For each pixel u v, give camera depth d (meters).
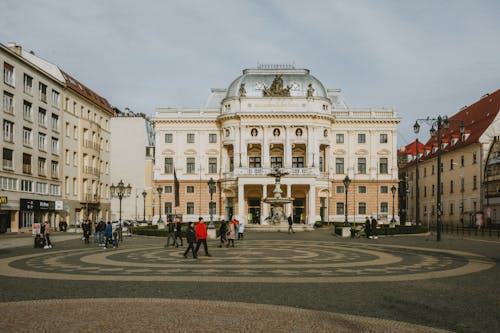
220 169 85.31
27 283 17.05
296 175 76.44
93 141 78.44
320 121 81.56
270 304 13.23
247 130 82.00
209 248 33.06
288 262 23.94
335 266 22.25
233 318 11.50
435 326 11.00
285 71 87.81
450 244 37.34
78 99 74.25
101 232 37.41
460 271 20.59
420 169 101.75
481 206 74.69
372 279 18.08
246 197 82.25
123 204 102.19
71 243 39.22
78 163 73.56
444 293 15.11
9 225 56.78
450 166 86.50
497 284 16.95
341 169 85.56
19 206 57.78
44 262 24.09
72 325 10.80
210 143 86.25
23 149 59.16
